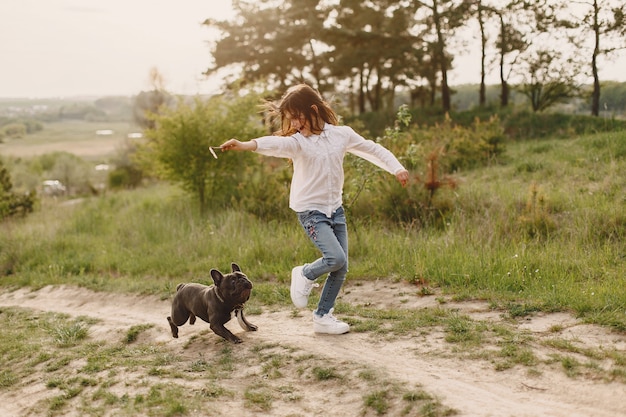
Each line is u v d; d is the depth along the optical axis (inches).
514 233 354.9
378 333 223.5
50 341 274.7
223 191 588.4
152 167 640.4
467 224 368.2
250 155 601.9
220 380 197.2
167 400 181.9
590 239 335.3
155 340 259.8
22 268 449.7
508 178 549.3
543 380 173.5
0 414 200.7
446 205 413.7
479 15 1169.4
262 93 622.5
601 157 548.1
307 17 1312.7
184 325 272.2
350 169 435.8
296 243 377.4
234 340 225.1
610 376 169.5
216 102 609.3
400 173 203.2
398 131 416.2
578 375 172.7
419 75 1267.2
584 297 237.9
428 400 163.8
